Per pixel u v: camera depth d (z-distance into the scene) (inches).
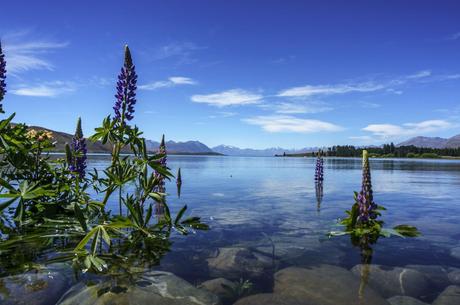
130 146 350.3
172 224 345.7
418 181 1063.0
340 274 223.8
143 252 263.9
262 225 372.8
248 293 194.9
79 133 399.2
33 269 219.9
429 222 410.6
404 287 205.6
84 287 192.9
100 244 282.7
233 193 679.7
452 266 242.1
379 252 275.4
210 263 240.8
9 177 360.2
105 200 349.1
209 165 2314.2
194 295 187.0
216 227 360.8
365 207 346.0
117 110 349.4
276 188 794.8
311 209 488.7
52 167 401.7
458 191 768.3
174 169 1667.1
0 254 251.9
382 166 2415.1
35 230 313.1
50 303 175.8
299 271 227.8
